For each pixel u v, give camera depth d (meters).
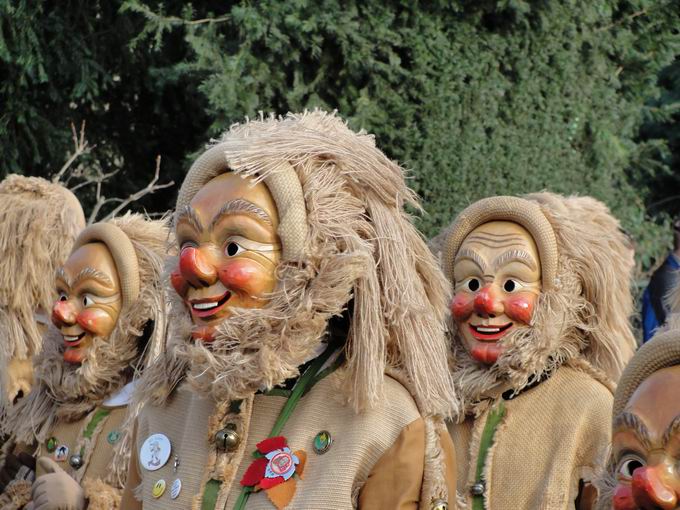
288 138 3.19
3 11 8.82
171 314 3.29
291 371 3.07
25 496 4.56
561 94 9.84
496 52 9.36
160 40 8.92
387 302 3.15
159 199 10.65
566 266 4.80
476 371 4.76
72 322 4.59
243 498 3.10
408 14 9.03
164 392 3.42
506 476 4.54
